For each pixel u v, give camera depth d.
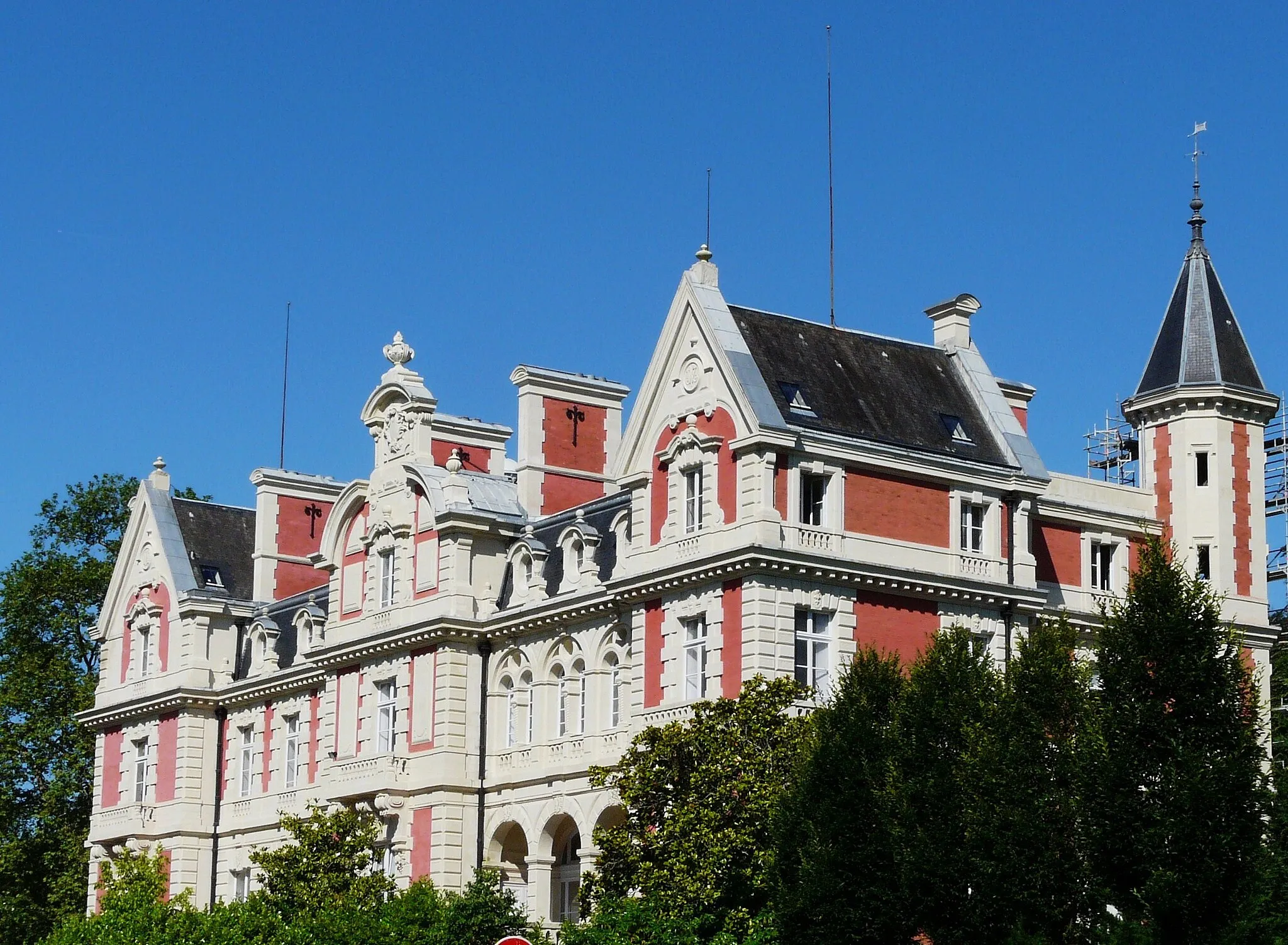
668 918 52.22
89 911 88.62
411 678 73.31
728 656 59.91
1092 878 48.06
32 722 95.00
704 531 61.28
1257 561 70.88
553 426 78.62
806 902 50.09
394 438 76.44
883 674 54.28
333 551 78.69
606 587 64.06
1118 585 69.56
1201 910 46.44
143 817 86.25
